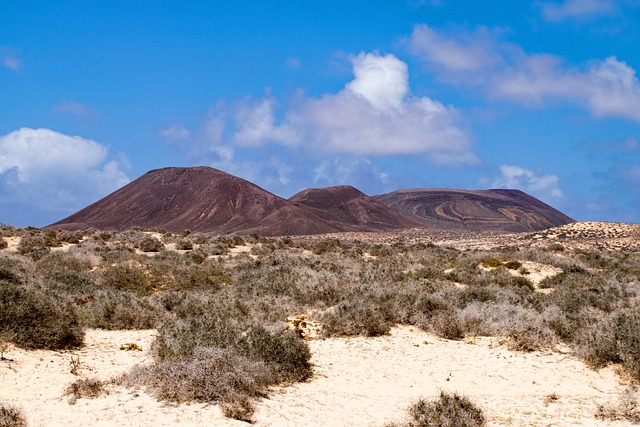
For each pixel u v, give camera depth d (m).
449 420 9.84
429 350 15.70
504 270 31.28
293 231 176.62
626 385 13.02
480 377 13.58
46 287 19.16
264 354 12.65
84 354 13.71
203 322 13.80
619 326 14.76
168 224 188.75
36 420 9.10
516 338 16.09
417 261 35.84
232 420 9.62
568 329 17.03
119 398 10.22
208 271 29.25
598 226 77.31
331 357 14.81
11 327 13.26
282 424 9.79
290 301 20.94
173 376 10.56
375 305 18.12
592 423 10.09
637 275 33.19
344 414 10.55
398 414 10.58
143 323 17.67
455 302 20.23
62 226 180.00
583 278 29.36
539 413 10.76
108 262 29.92
